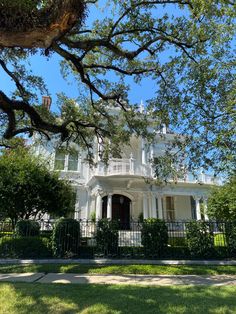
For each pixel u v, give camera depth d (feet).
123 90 41.63
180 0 27.91
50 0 18.07
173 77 33.73
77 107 45.21
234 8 23.38
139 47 30.86
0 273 27.32
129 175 64.49
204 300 16.69
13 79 37.35
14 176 44.16
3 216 45.88
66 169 71.46
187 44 30.17
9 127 31.01
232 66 28.76
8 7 16.72
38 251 34.58
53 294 17.48
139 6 29.12
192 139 34.32
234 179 46.96
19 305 15.42
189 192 71.56
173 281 23.99
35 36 17.26
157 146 69.87
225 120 30.78
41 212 48.29
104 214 73.46
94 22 30.81
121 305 15.56
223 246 35.50
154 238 35.14
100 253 34.65
